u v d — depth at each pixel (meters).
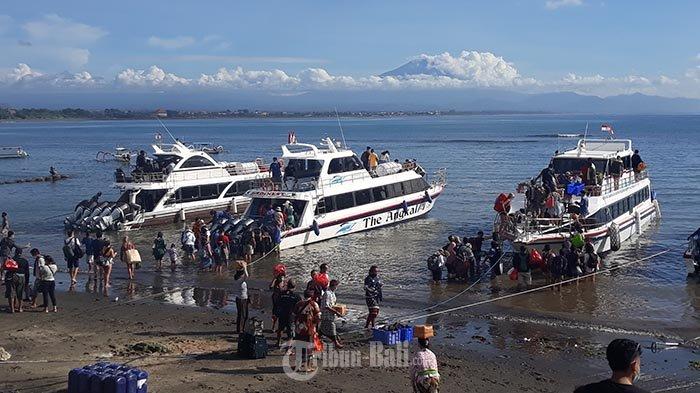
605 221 32.28
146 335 19.73
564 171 36.25
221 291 26.20
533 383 16.33
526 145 137.25
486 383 16.23
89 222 39.88
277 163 38.75
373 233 38.84
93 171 86.25
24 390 14.69
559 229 29.14
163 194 42.38
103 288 26.45
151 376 15.76
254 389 15.02
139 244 36.44
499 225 28.98
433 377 13.18
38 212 48.94
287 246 34.31
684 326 21.41
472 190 60.06
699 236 28.19
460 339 20.08
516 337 20.28
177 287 26.78
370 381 15.75
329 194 36.75
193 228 32.62
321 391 15.03
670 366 17.70
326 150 40.09
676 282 27.31
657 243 35.03
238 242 32.16
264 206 36.12
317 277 19.50
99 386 13.48
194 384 15.23
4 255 28.00
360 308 23.62
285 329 19.73
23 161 104.94
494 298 24.98
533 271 28.72
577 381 16.52
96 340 19.09
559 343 19.67
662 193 56.00
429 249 34.44
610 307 23.77
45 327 20.59
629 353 6.73
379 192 40.25
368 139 173.25
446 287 26.78
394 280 28.06
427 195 43.81
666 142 138.75
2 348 17.33
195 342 18.88
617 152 37.00
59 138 196.88
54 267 22.55
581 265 26.61
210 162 45.03
